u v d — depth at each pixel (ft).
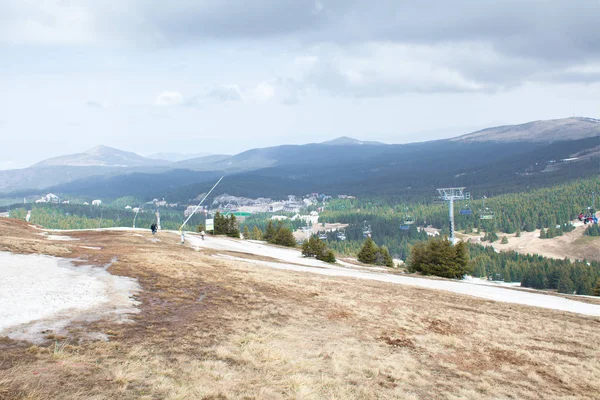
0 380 33.09
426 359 57.00
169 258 112.57
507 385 50.80
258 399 37.42
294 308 74.74
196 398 35.86
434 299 105.91
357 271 188.14
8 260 84.69
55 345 42.57
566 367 60.29
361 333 65.10
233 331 56.80
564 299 149.48
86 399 32.27
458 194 368.27
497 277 595.88
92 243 148.15
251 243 292.20
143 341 47.88
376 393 42.88
